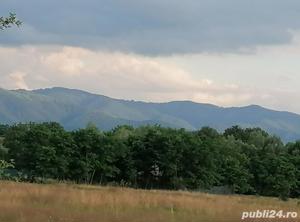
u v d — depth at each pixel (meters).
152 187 99.62
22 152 87.38
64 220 17.64
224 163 105.62
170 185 99.69
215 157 103.25
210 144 103.62
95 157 93.25
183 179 99.75
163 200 28.14
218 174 102.81
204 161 100.94
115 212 20.70
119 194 30.47
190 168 101.19
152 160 99.31
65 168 88.38
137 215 20.11
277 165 106.38
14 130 91.88
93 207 22.31
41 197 25.12
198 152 100.31
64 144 90.19
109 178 97.94
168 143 99.25
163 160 98.44
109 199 25.75
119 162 98.69
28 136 88.44
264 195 107.44
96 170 94.38
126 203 24.97
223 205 27.45
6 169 11.88
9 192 26.67
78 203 23.50
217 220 20.12
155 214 20.75
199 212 23.11
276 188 104.31
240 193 105.81
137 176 100.31
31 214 18.19
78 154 92.38
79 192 29.25
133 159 99.62
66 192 28.66
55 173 87.00
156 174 100.12
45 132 89.31
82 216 18.72
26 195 25.72
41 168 85.88
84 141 93.44
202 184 100.12
